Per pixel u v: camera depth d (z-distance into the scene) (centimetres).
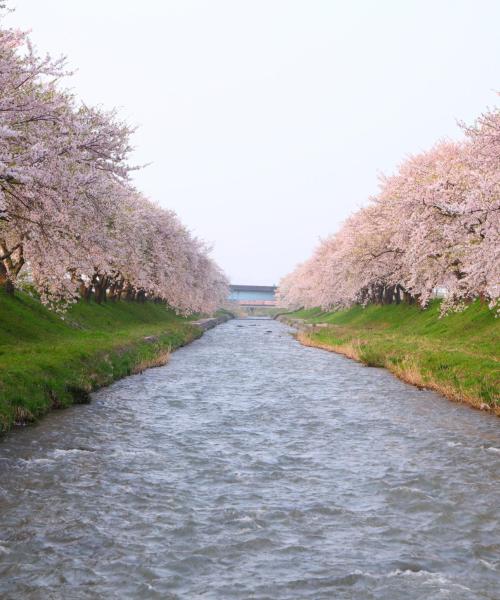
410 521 1137
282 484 1352
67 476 1375
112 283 6056
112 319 5234
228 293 17238
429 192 2853
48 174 1805
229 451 1631
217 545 1020
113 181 2539
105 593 860
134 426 1914
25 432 1781
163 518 1137
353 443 1730
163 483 1345
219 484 1346
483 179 2405
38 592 860
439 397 2497
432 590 874
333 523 1123
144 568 935
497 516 1163
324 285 7262
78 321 4369
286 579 905
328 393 2606
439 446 1694
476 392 2308
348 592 868
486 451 1638
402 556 987
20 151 1916
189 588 877
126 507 1191
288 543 1032
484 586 891
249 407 2275
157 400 2384
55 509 1171
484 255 2327
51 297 2644
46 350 2750
